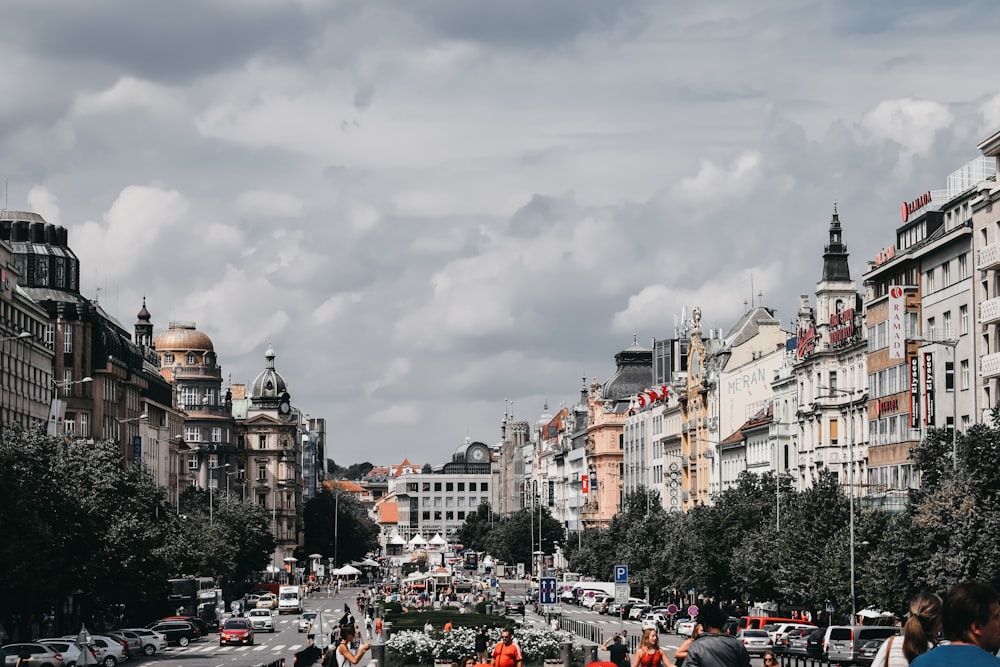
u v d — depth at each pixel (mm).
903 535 94250
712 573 153750
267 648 141500
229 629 145875
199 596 185250
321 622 83938
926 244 131375
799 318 175750
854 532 117312
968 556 86438
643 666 41531
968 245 122812
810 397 166625
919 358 125562
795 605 138625
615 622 180375
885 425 141000
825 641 99812
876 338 144250
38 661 95000
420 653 103875
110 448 133000
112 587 126938
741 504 154250
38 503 105375
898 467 136375
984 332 117750
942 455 95188
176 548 169250
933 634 20656
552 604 117000
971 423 120125
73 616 150875
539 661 97750
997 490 87562
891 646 21391
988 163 142750
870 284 149375
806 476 167500
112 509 126188
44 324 180875
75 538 111875
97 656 109500
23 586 104250
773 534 137875
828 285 168125
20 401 166375
